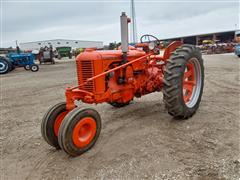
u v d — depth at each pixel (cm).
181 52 389
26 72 1569
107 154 307
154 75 444
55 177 269
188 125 378
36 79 1131
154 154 297
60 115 330
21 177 278
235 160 269
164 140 332
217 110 440
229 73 898
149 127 383
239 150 291
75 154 303
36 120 477
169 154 294
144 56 412
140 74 425
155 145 320
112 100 374
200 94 431
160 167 269
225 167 258
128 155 300
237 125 366
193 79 431
